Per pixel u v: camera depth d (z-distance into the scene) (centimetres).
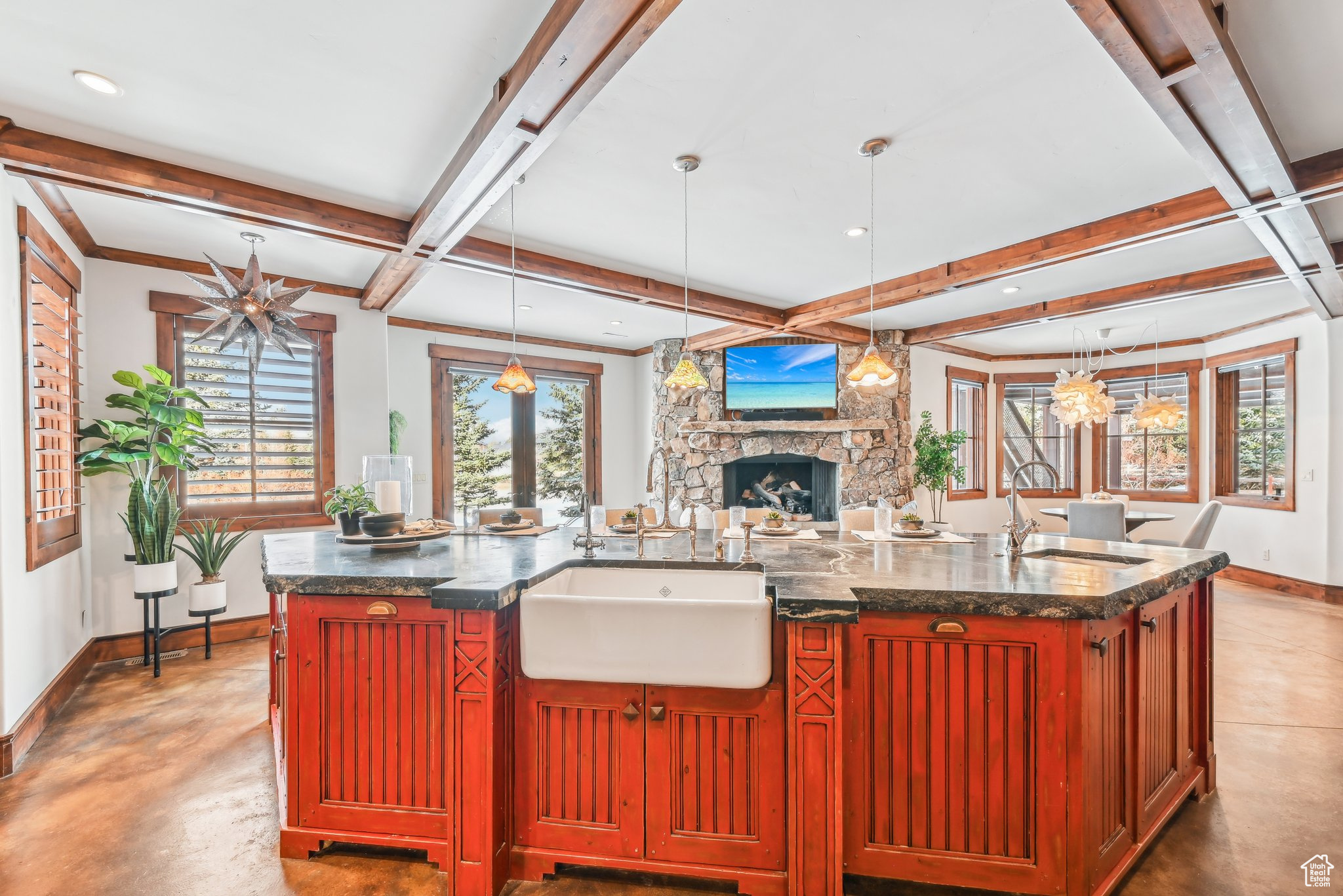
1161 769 209
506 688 187
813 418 657
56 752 268
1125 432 749
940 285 430
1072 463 780
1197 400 683
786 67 211
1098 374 759
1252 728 291
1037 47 201
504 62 207
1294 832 210
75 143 257
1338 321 520
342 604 198
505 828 186
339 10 183
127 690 340
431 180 293
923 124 248
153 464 382
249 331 357
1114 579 190
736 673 174
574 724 187
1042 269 395
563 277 412
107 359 389
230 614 431
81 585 361
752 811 180
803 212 336
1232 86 194
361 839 196
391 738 196
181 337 418
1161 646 210
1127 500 611
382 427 497
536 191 311
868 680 177
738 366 672
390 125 247
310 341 443
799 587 183
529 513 407
